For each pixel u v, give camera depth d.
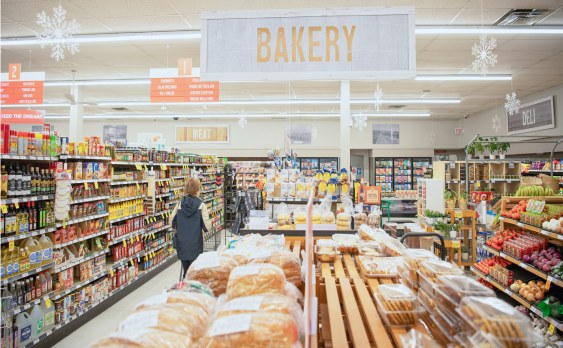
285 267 1.65
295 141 15.20
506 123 11.95
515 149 11.34
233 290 1.17
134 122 15.74
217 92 6.49
